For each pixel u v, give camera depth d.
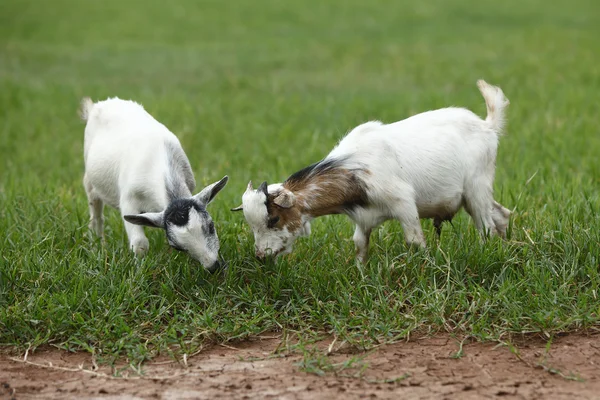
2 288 8.98
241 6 40.75
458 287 8.76
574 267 8.78
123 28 34.69
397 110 18.36
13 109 20.52
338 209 9.11
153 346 8.17
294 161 14.59
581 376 7.14
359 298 8.59
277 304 8.73
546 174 12.73
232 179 13.52
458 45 28.72
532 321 8.02
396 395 6.90
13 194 12.64
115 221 11.30
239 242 9.80
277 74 25.12
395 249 9.53
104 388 7.29
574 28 32.03
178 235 8.49
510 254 9.06
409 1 41.19
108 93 21.84
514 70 23.14
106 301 8.65
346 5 40.38
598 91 19.69
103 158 10.10
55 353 8.12
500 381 7.11
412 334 8.16
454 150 9.33
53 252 9.67
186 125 17.27
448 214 9.63
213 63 27.28
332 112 18.75
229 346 8.20
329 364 7.45
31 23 35.69
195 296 8.85
